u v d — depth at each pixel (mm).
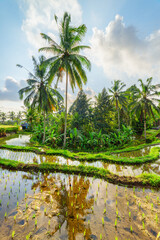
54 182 5801
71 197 4566
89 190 5117
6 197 4508
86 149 15047
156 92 19078
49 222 3332
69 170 6973
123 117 27703
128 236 3004
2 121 81062
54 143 15594
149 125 31078
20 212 3736
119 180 5910
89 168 7148
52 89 15562
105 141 17297
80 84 13586
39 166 7324
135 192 5074
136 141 19797
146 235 3045
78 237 2951
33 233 3043
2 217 3541
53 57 12125
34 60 14906
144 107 20344
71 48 12453
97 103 21188
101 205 4133
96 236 2982
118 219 3523
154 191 5219
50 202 4230
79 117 18922
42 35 11766
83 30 11453
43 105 15375
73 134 15492
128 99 26391
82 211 3814
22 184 5539
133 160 9133
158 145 16281
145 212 3838
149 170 7824
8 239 2887
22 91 14594
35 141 17391
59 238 2920
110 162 9148
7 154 10477
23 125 35875
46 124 24703
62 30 12266
